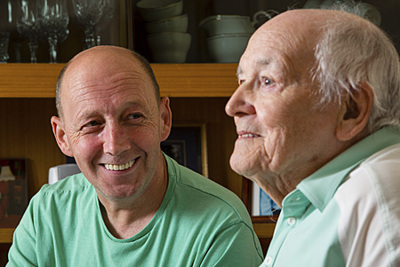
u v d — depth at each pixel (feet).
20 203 7.30
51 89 6.45
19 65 6.40
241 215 4.48
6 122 7.42
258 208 7.02
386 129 2.66
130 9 6.53
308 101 2.56
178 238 4.39
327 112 2.56
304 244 2.58
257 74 2.67
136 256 4.41
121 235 4.54
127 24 6.57
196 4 6.56
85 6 6.57
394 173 2.39
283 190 2.81
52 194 4.90
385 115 2.63
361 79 2.54
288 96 2.57
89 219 4.65
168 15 6.49
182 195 4.54
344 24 2.59
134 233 4.49
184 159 7.32
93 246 4.57
